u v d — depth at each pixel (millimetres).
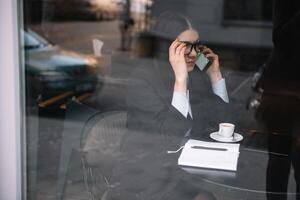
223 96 2000
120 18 6172
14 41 1269
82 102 1893
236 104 2494
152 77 1821
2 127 1323
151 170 1602
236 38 5934
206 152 1484
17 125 1334
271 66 3531
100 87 2217
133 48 4758
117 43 4723
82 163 1628
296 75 3270
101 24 5891
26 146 1425
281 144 1654
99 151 1626
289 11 3678
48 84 1996
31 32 1428
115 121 1669
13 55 1273
